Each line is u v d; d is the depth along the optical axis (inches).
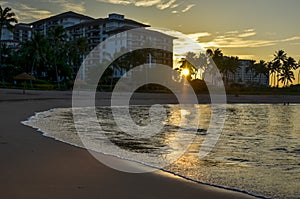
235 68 5216.5
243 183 307.1
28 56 3112.7
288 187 298.7
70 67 3570.4
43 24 5433.1
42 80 3255.4
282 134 753.0
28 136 550.3
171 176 317.1
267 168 380.8
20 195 239.6
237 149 516.1
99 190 260.1
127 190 263.7
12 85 2933.1
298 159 439.8
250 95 3503.9
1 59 3415.4
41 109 1338.6
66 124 810.2
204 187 282.8
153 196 251.8
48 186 264.1
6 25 3038.9
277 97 3457.2
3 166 324.2
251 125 984.3
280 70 5526.6
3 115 983.6
